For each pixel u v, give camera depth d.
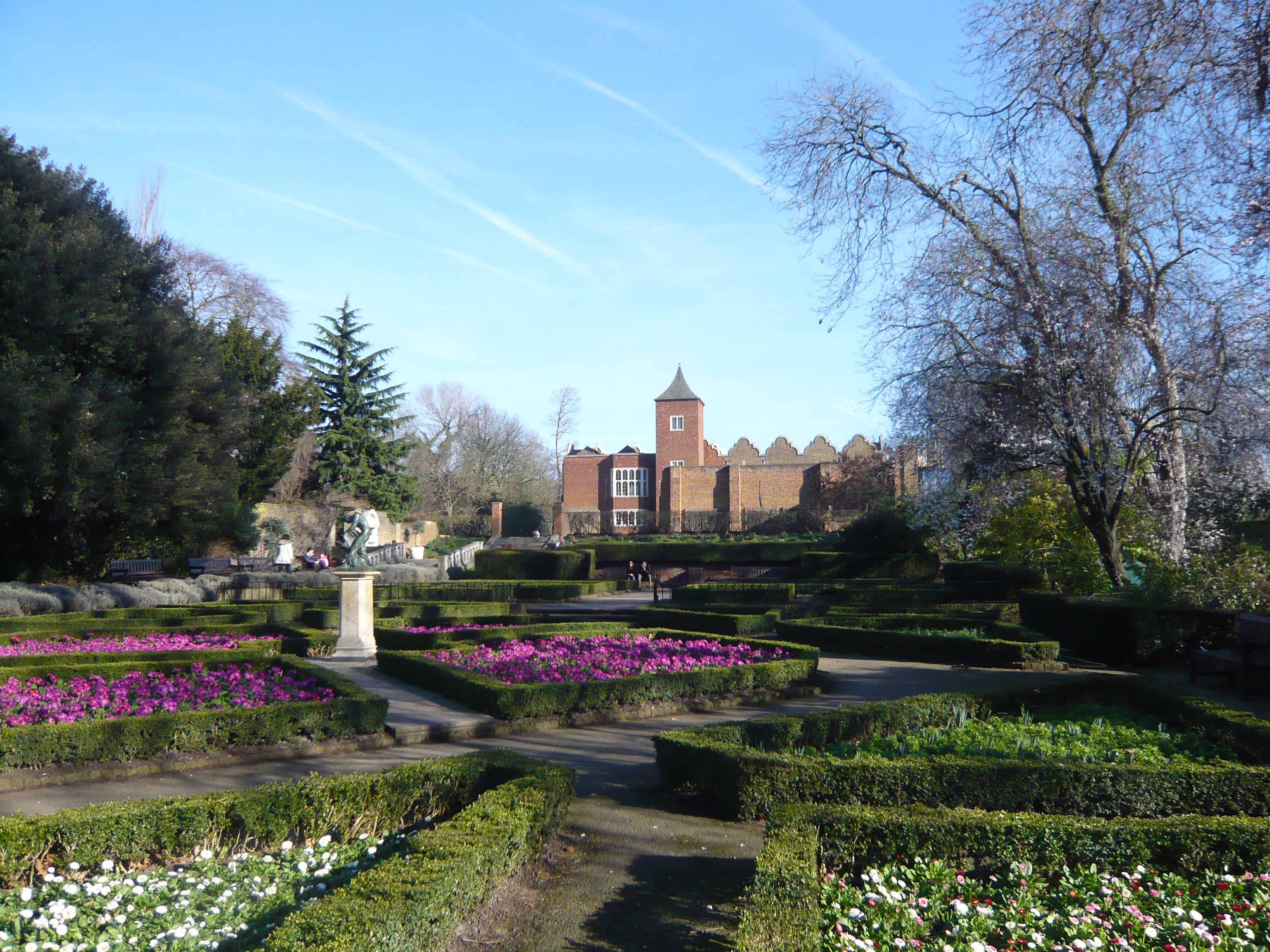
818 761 6.17
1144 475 16.94
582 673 10.89
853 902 4.36
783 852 4.49
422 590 26.66
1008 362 16.33
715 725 7.46
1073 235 15.75
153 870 4.95
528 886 5.05
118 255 25.42
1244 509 17.12
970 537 21.09
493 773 6.12
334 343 45.47
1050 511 19.11
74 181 26.64
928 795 5.92
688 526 52.94
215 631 15.95
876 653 15.07
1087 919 4.12
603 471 61.44
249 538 35.19
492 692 9.45
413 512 56.94
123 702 8.94
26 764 7.48
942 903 4.43
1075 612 14.87
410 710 9.84
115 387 24.69
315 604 21.77
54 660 11.84
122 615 18.47
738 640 13.77
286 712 8.44
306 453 43.62
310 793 5.53
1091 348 15.38
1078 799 5.82
